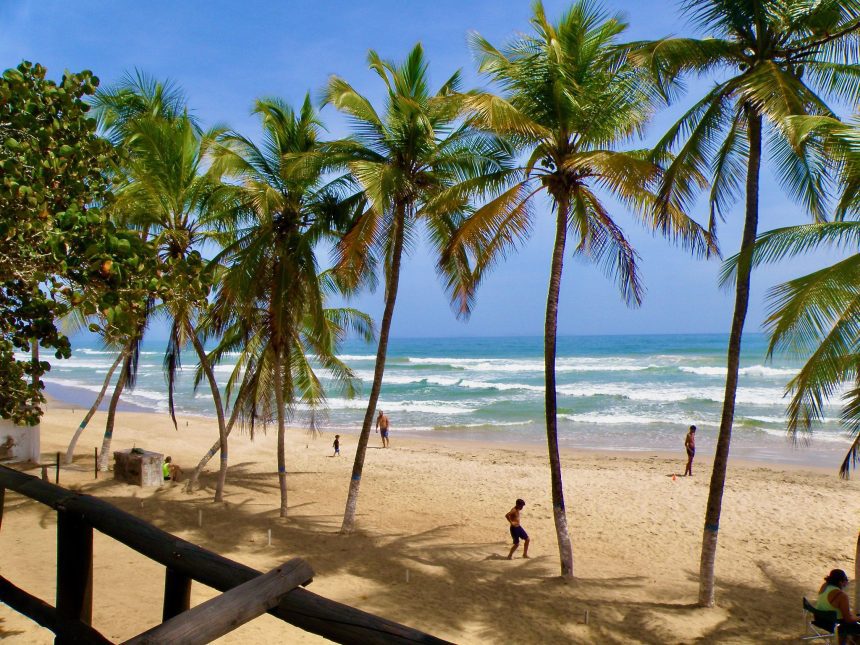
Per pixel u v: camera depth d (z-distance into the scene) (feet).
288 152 43.78
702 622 29.86
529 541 42.16
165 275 16.92
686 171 30.89
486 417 111.14
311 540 39.52
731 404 30.99
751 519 48.01
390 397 139.54
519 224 37.11
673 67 29.91
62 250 13.51
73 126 15.52
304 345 54.29
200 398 140.97
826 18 27.48
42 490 9.85
